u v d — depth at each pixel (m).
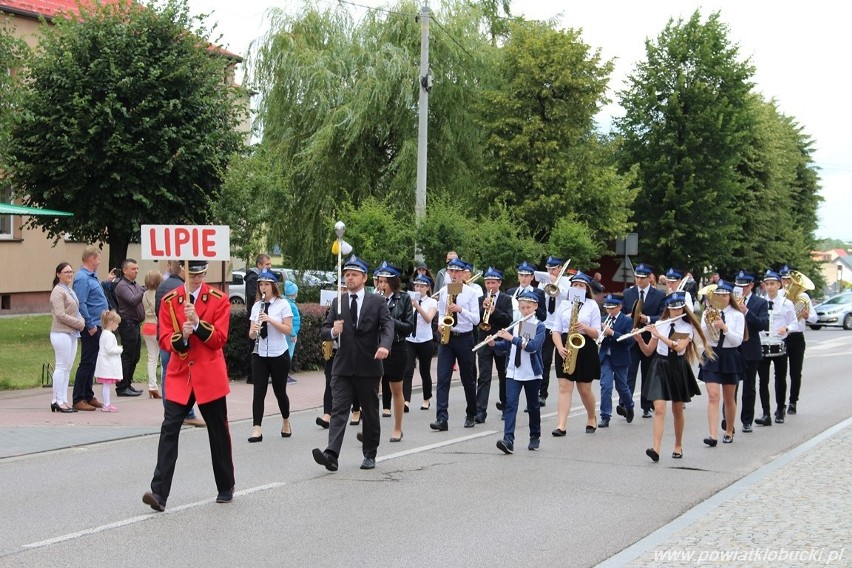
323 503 8.35
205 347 8.20
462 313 12.86
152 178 22.69
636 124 39.81
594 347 12.45
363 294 9.98
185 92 23.12
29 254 31.00
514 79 27.86
